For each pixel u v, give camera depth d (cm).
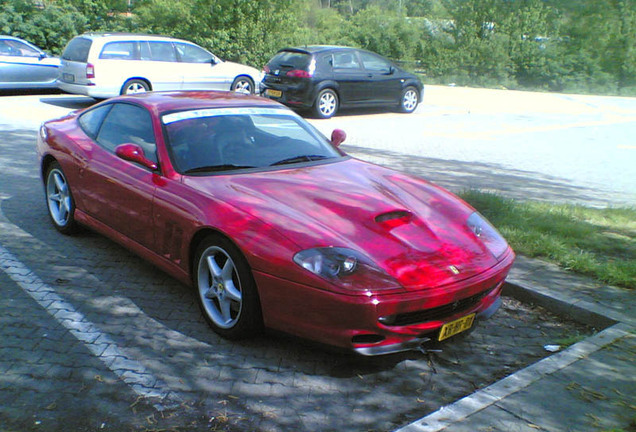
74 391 301
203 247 364
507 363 355
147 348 349
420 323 324
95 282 439
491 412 288
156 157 422
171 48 1431
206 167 412
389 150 1038
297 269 314
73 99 1496
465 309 345
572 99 2292
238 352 351
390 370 340
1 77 1430
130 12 2728
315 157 457
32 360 328
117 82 1337
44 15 2311
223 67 1530
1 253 482
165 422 280
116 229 456
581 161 1051
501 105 1894
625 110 1973
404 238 346
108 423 277
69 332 362
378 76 1487
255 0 2309
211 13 2341
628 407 294
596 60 3134
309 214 351
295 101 1389
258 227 336
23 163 796
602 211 663
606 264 473
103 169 459
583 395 304
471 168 924
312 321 317
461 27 3531
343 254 317
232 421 284
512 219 591
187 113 454
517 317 419
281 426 283
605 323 396
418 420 280
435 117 1537
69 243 516
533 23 3319
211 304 372
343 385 322
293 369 336
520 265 486
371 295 304
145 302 411
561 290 437
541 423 280
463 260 347
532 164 1000
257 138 455
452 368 346
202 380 319
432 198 415
